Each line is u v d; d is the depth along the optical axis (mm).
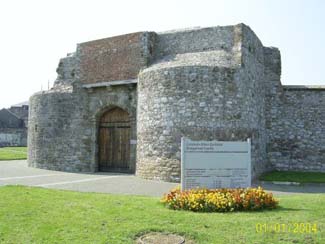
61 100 21516
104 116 20984
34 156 22328
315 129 20250
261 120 19484
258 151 18359
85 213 7965
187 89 15961
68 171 20750
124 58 19500
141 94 17406
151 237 6453
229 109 16047
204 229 6809
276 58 21000
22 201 9109
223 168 9414
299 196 10750
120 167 20094
